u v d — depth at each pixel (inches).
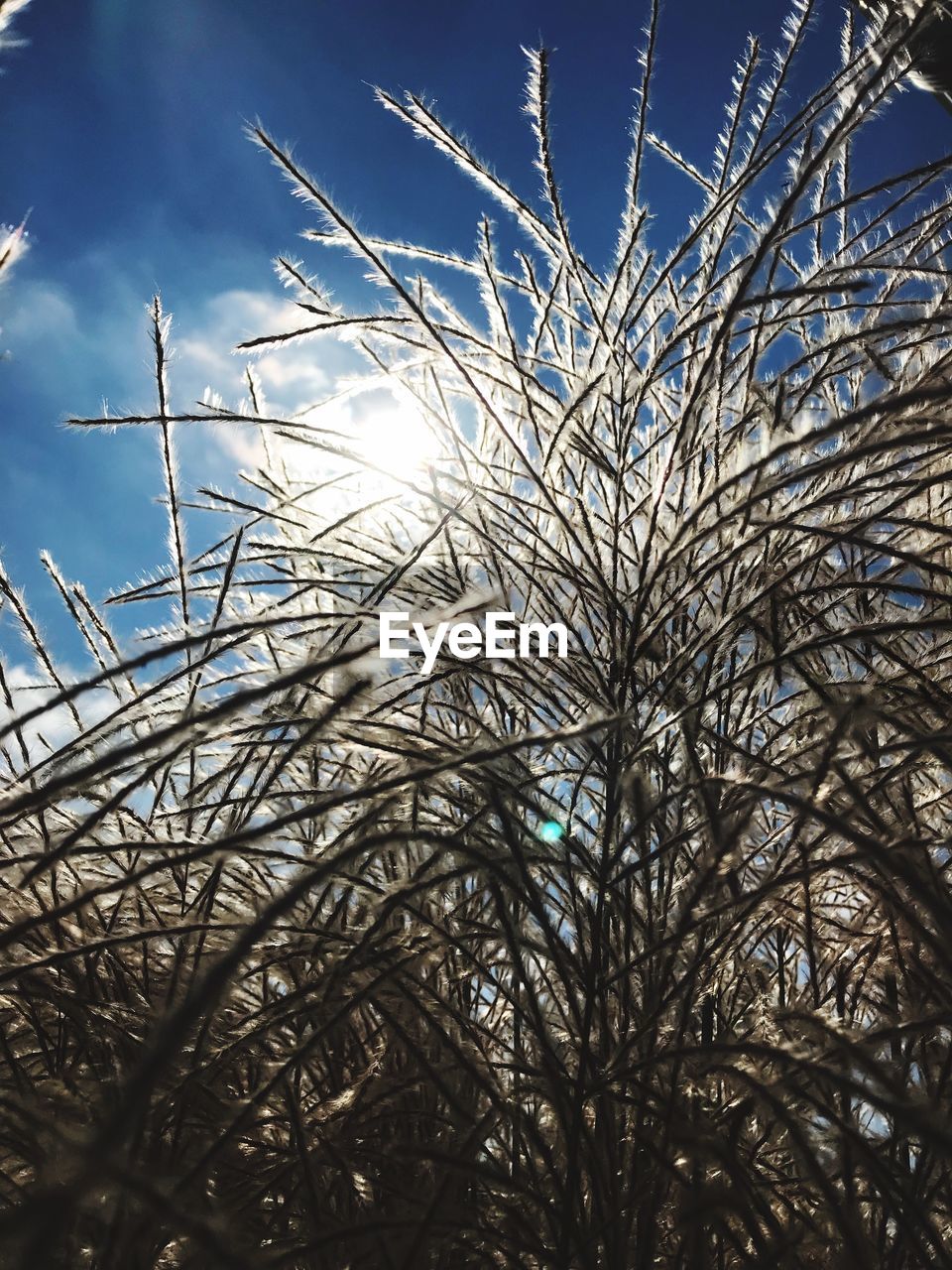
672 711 15.8
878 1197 12.9
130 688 17.7
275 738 15.7
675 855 15.4
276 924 14.4
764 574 16.4
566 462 18.7
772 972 16.7
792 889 14.7
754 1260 11.2
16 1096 13.5
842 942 16.1
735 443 17.4
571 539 18.1
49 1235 6.6
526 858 13.5
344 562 18.8
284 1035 15.3
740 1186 11.2
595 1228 12.3
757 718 17.0
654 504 16.6
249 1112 10.7
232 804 15.4
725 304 15.6
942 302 17.7
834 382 20.3
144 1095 7.1
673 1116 12.4
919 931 10.8
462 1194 13.2
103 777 13.6
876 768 14.8
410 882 13.2
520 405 19.7
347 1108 13.4
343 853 9.4
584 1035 12.5
